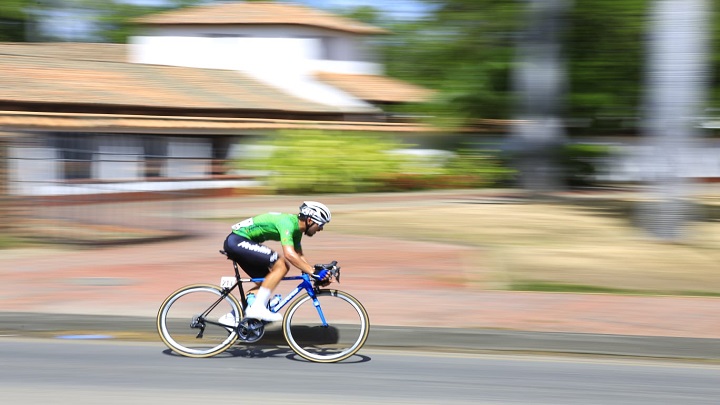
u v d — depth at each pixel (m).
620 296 10.46
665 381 7.21
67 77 27.11
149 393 6.60
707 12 25.41
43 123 22.52
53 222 15.51
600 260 13.32
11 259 12.75
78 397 6.47
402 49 38.81
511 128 31.45
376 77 38.38
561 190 28.83
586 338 8.31
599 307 9.76
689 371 7.61
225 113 27.67
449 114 31.53
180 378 7.07
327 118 31.16
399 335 8.49
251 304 7.70
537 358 8.09
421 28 31.70
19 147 15.29
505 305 9.80
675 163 15.75
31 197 15.25
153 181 18.09
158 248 14.09
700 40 15.80
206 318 7.82
